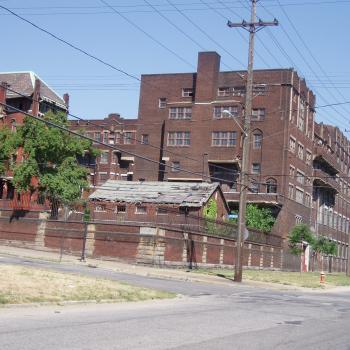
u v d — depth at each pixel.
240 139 69.50
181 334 11.56
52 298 15.30
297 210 72.19
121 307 15.96
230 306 18.22
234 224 47.78
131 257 36.22
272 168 68.06
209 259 42.56
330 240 81.69
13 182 44.47
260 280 35.56
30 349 8.97
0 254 33.38
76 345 9.59
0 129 47.75
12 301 14.02
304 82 75.50
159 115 77.44
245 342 11.07
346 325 14.80
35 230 40.88
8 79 65.38
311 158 79.12
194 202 50.94
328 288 36.22
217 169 70.88
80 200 46.94
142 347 9.83
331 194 91.19
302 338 12.04
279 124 68.69
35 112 62.19
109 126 89.31
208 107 71.88
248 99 33.25
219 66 73.50
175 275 30.95
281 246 61.16
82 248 36.19
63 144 44.53
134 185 56.66
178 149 72.50
